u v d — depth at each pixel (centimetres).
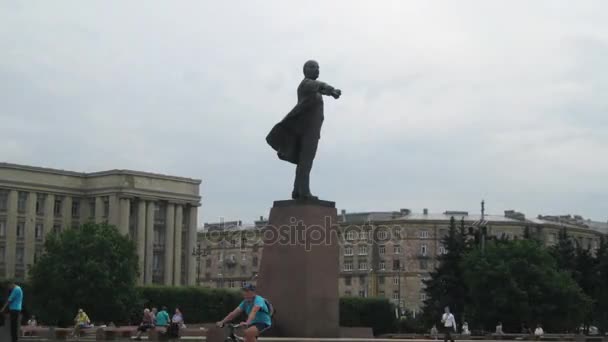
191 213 13250
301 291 2477
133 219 12475
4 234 11506
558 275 7600
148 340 3672
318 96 2639
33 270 8106
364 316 8381
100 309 7944
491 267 7519
